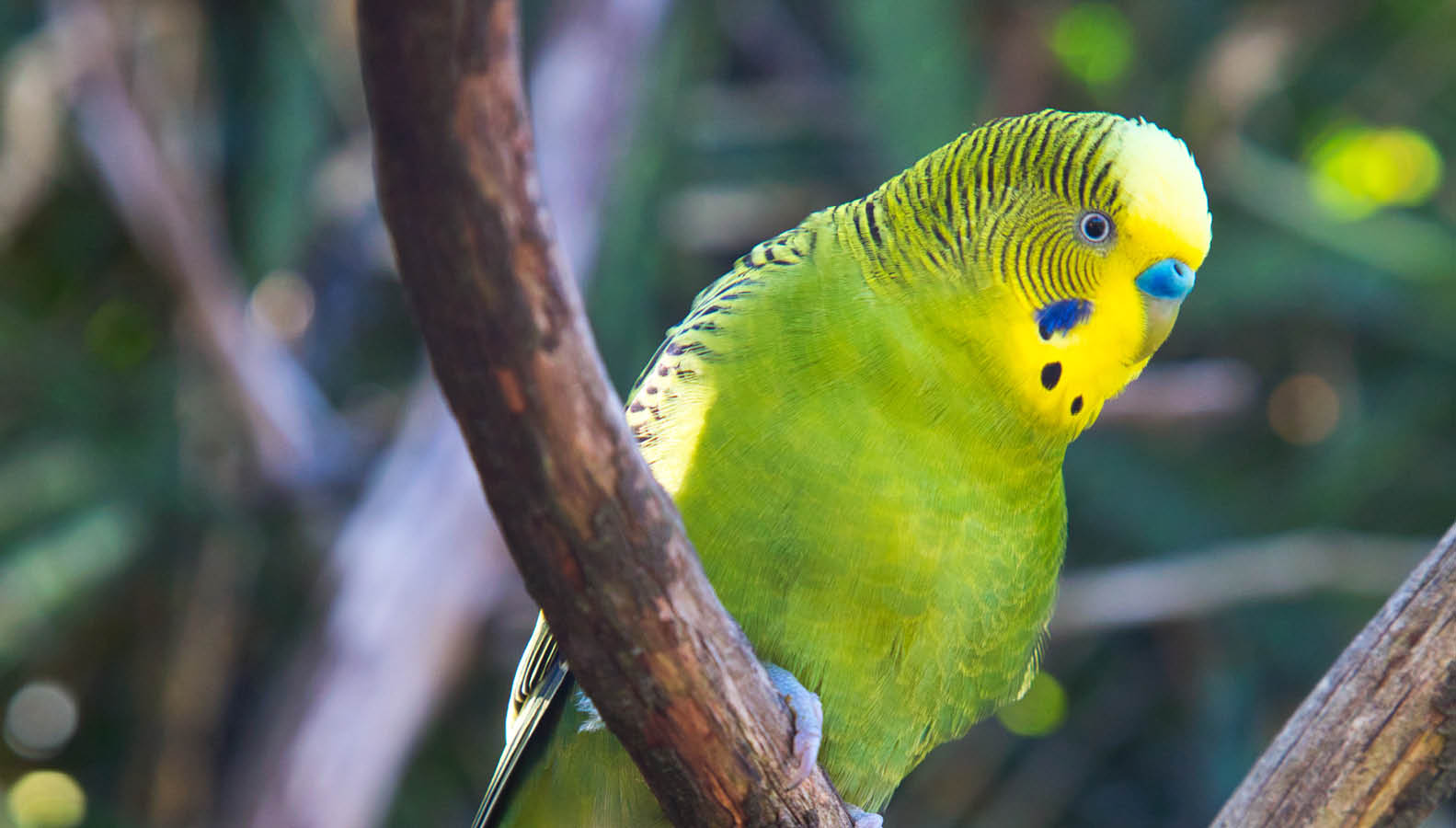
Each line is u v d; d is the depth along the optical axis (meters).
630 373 10.66
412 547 9.45
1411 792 4.52
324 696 9.18
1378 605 10.45
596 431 3.32
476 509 9.54
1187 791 11.52
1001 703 5.60
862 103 11.51
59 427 11.16
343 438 10.67
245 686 11.45
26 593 9.98
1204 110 11.57
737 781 4.14
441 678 9.45
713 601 3.84
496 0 2.69
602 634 3.70
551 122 10.70
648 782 4.20
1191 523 11.07
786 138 12.86
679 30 11.34
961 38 11.29
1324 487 10.94
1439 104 12.26
